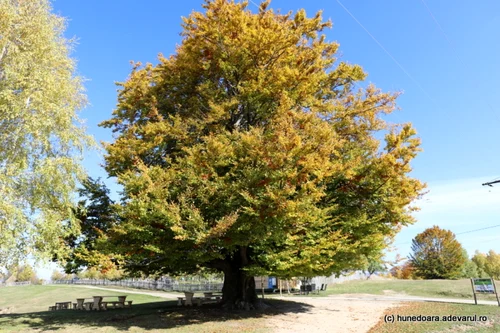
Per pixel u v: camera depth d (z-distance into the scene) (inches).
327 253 550.9
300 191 495.5
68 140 613.6
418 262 2373.3
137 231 504.1
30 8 644.1
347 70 690.2
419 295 1096.8
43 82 599.5
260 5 689.6
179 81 668.1
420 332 450.9
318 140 502.0
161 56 705.0
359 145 645.3
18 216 524.7
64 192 597.0
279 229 498.6
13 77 585.6
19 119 588.4
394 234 669.9
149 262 619.5
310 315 617.6
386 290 1247.5
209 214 516.1
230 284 691.4
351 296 1072.2
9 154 575.8
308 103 624.7
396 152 555.2
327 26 713.6
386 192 597.9
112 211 669.3
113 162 611.2
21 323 570.3
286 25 671.1
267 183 476.4
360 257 665.0
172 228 447.2
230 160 529.0
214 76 656.4
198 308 692.1
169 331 481.7
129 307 814.5
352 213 610.2
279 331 481.1
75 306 908.0
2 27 594.9
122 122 696.4
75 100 673.0
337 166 531.2
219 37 607.8
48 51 642.8
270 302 802.2
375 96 657.6
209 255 538.3
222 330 483.8
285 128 496.7
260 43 582.9
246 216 488.7
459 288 1152.8
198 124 599.2
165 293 1518.2
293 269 531.5
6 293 2087.8
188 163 526.3
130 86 673.6
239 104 625.3
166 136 607.5
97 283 2504.9
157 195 488.7
